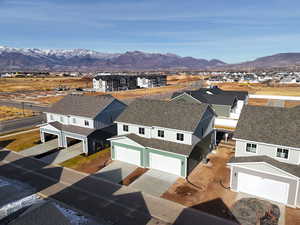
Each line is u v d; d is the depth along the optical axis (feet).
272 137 70.64
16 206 63.52
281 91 337.11
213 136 108.99
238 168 69.97
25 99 278.87
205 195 69.41
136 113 98.27
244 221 56.85
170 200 66.69
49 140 123.65
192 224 55.88
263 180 66.69
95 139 106.83
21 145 115.75
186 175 80.02
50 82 527.81
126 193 70.44
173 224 55.93
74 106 119.24
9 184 76.33
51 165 91.81
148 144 87.35
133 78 428.56
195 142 86.63
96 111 110.11
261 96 279.28
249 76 633.20
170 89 384.47
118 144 94.22
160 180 78.89
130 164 92.02
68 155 102.53
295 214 59.52
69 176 82.12
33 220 37.52
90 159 97.96
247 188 69.72
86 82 544.62
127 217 58.59
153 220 57.36
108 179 79.71
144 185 75.46
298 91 335.06
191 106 93.20
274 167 63.67
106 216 58.95
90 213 60.18
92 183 76.79
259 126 75.61
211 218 58.29
